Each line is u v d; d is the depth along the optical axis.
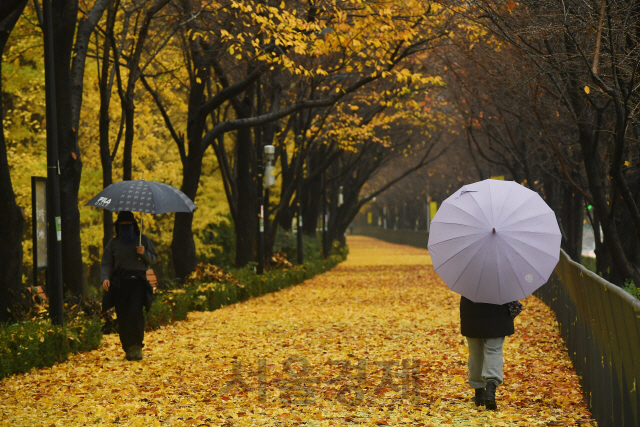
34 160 35.12
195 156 27.78
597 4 14.85
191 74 28.64
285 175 48.53
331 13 24.19
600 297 8.76
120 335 15.48
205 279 29.11
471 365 10.98
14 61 34.22
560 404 10.80
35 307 18.70
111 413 10.56
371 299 31.05
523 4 18.33
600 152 23.64
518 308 10.63
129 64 28.45
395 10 25.67
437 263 10.65
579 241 34.72
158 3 23.69
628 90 15.60
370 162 74.44
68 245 21.25
